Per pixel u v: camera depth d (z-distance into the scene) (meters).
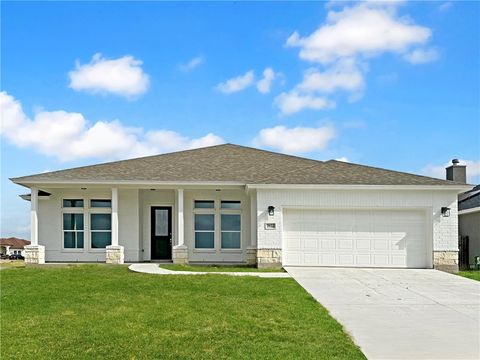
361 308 12.01
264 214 20.22
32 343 8.95
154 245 23.55
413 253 20.25
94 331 9.68
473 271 20.98
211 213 23.34
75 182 21.27
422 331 9.84
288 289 14.25
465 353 8.41
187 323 10.24
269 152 26.55
